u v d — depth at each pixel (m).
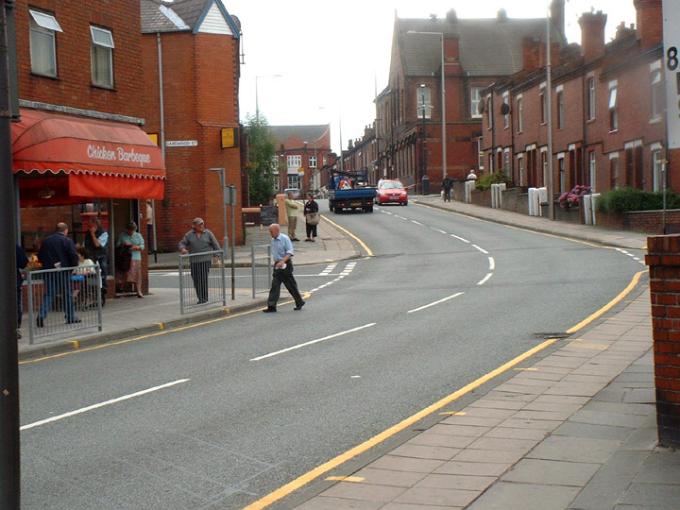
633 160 37.06
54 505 6.50
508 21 85.06
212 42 36.34
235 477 7.10
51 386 11.34
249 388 10.76
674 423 6.89
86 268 16.02
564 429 7.89
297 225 49.09
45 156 17.77
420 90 81.50
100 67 21.55
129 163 20.27
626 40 38.66
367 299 20.61
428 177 79.19
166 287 25.61
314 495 6.32
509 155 57.28
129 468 7.44
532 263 26.70
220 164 36.62
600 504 5.74
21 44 18.67
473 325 15.36
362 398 9.96
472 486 6.36
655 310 6.92
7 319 4.38
